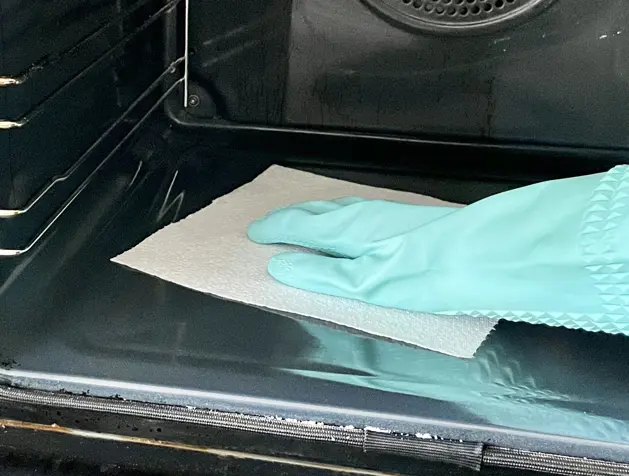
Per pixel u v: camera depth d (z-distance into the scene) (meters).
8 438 0.52
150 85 0.88
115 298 0.61
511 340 0.59
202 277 0.65
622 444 0.47
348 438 0.49
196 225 0.74
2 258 0.62
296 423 0.49
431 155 0.89
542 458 0.48
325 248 0.67
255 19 0.87
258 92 0.90
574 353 0.58
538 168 0.89
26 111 0.61
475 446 0.48
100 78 0.77
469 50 0.85
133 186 0.81
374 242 0.63
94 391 0.51
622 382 0.55
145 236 0.71
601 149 0.87
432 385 0.53
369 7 0.85
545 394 0.52
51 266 0.65
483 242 0.59
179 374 0.52
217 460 0.51
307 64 0.88
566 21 0.83
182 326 0.58
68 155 0.72
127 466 0.51
